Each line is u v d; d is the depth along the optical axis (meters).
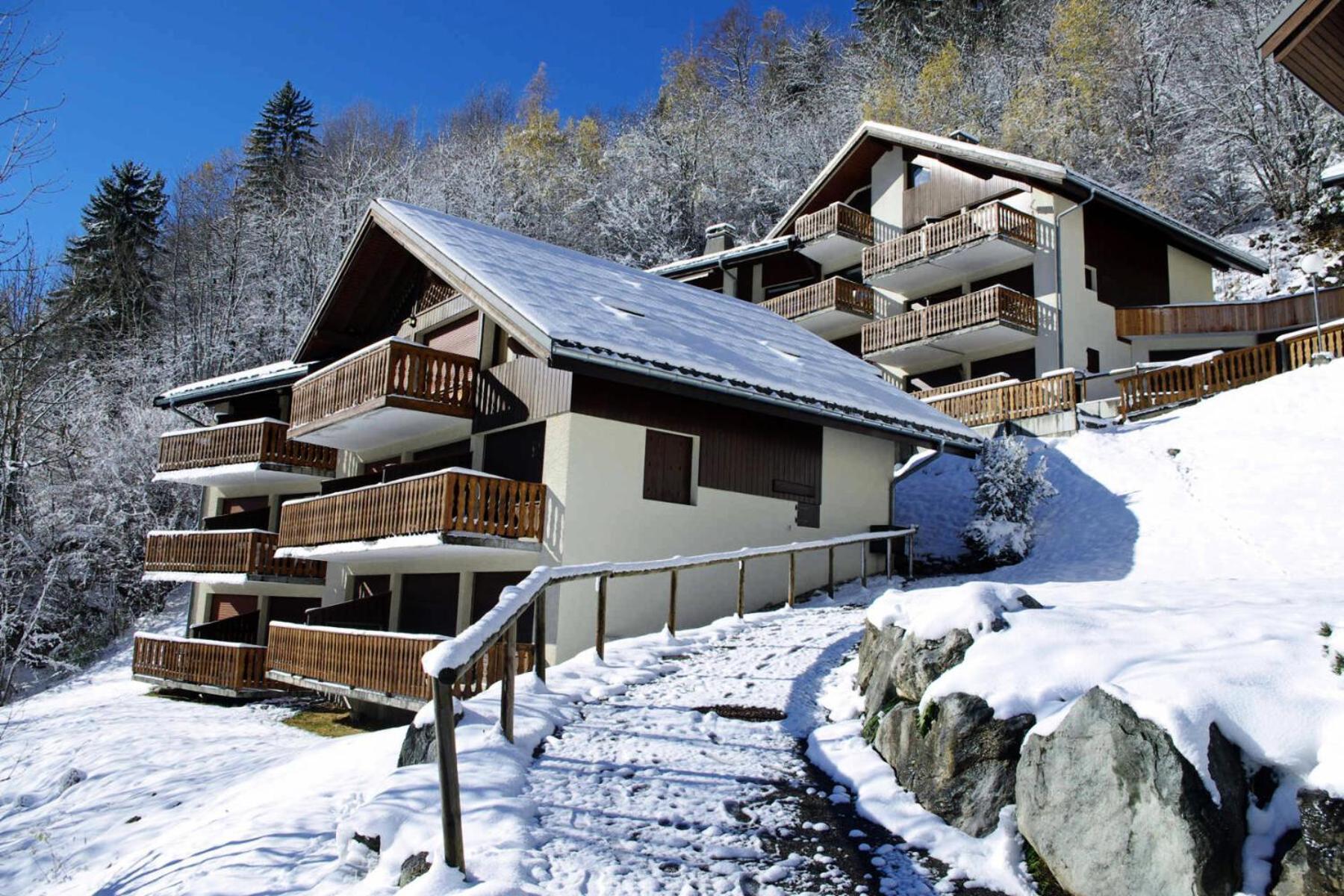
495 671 13.08
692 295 21.98
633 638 11.10
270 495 25.09
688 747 7.37
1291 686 4.86
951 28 57.25
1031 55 51.50
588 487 14.27
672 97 61.78
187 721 18.08
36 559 25.69
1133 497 18.02
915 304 32.12
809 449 17.64
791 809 6.20
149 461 33.50
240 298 43.31
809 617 12.63
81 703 21.83
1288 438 17.77
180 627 28.52
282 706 19.14
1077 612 6.54
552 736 7.57
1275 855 4.39
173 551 23.25
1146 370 22.53
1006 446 18.19
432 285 19.59
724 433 16.22
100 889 7.66
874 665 7.81
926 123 49.22
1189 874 4.34
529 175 51.28
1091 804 4.88
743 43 66.69
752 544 16.25
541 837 5.56
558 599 13.68
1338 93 10.73
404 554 15.77
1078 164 43.47
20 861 11.17
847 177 34.78
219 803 10.35
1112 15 47.78
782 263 36.41
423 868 5.21
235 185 54.47
